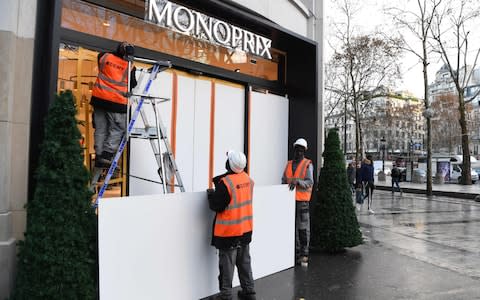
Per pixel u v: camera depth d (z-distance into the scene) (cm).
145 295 376
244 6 664
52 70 398
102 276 339
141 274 373
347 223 680
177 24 554
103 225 342
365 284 514
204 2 584
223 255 425
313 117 764
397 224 1078
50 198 332
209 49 656
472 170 3525
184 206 419
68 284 326
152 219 383
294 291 482
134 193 538
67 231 329
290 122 795
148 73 530
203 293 444
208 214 450
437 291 492
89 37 506
